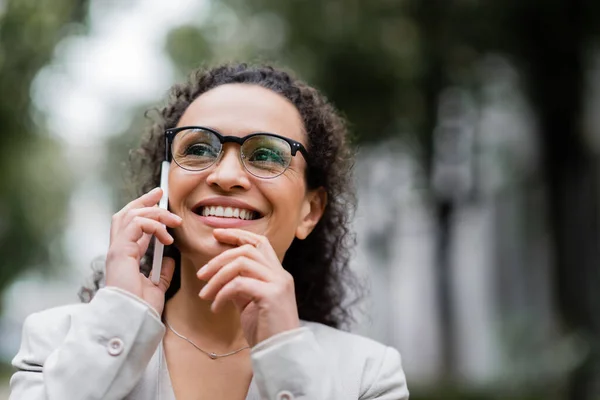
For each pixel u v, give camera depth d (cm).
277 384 148
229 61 212
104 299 154
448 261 1145
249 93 173
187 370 167
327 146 189
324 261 211
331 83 838
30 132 870
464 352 1396
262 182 164
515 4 730
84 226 1683
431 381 1126
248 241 158
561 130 762
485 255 1408
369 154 1001
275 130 170
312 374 150
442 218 1085
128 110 1186
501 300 1344
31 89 788
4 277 1371
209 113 169
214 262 154
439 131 946
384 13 830
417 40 819
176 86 199
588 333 708
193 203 164
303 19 832
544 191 787
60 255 1556
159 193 165
